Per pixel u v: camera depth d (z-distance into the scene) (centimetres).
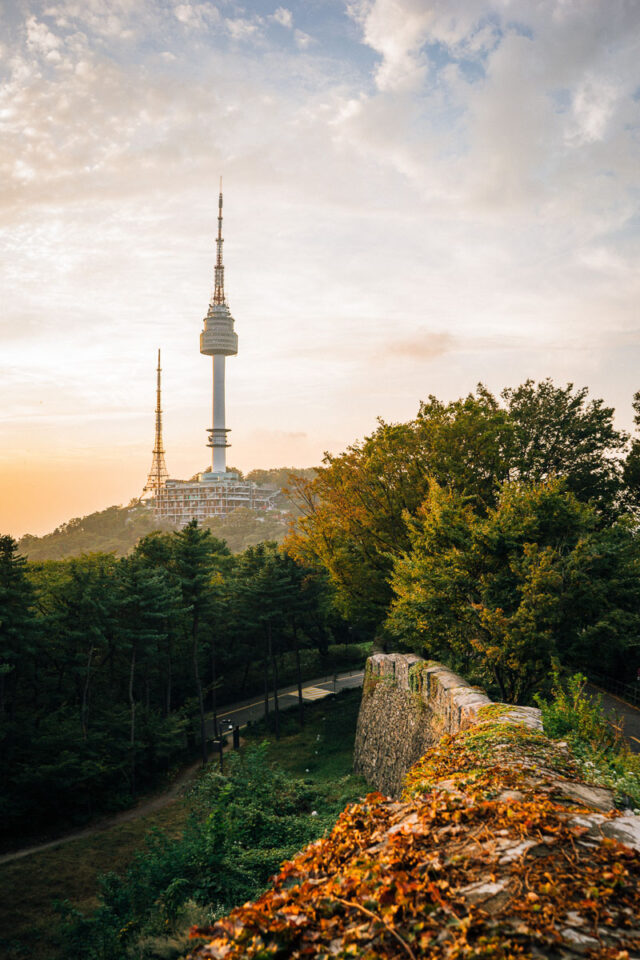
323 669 6888
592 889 287
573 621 1504
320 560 3478
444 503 1744
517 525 1616
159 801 3897
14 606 3722
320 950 276
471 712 1255
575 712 1065
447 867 321
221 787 2219
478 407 2856
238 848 1652
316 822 1895
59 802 3706
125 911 1488
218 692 6106
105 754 3884
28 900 2698
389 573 2816
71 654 4197
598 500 3447
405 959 256
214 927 305
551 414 3725
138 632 4219
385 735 2317
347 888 319
